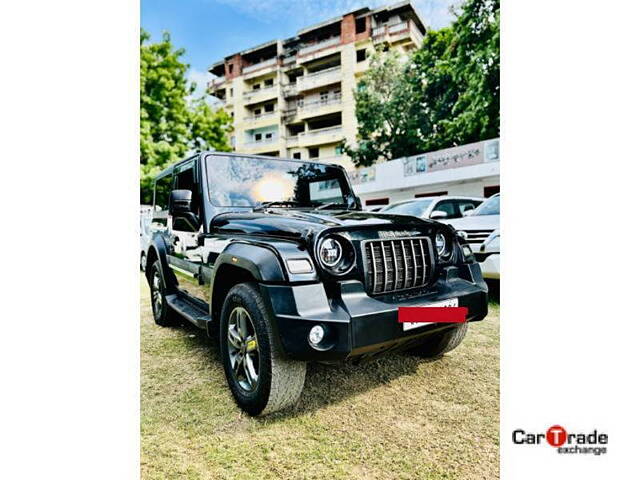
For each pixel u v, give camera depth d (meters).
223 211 2.92
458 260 2.55
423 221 2.47
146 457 1.89
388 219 2.38
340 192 3.59
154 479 1.75
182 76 16.84
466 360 2.97
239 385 2.29
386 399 2.41
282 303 1.89
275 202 3.17
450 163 14.53
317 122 29.70
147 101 15.16
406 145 18.77
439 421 2.18
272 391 2.03
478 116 14.05
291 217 2.40
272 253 2.02
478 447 1.96
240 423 2.16
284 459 1.87
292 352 1.86
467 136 15.07
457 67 14.79
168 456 1.90
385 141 19.61
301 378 2.07
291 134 31.67
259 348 2.04
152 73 15.30
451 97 17.16
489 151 13.58
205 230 2.87
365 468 1.82
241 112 32.78
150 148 14.52
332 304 1.96
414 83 18.30
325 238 2.04
